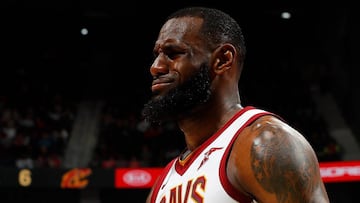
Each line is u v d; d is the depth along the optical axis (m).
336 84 16.69
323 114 15.97
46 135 14.09
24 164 12.59
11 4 16.23
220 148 1.72
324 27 17.55
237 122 1.78
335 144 13.73
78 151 13.97
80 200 12.02
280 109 15.90
